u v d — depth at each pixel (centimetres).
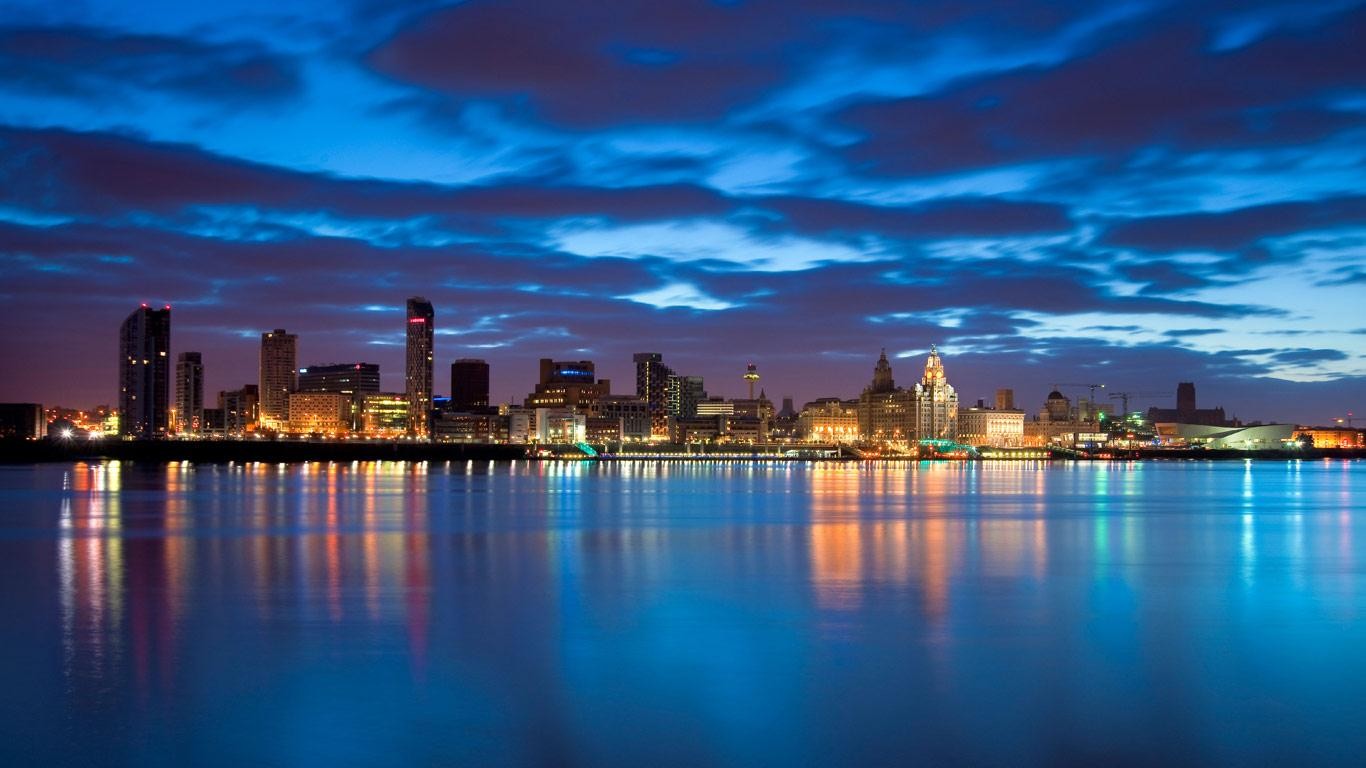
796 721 4375
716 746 4094
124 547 10481
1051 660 5347
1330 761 3947
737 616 6506
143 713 4475
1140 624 6256
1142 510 16875
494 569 8750
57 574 8450
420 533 12100
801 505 17925
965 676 5044
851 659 5366
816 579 8106
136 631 6078
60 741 4141
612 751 4038
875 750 4050
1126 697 4691
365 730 4266
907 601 7069
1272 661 5325
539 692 4778
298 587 7738
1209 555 9894
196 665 5262
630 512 15900
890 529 12825
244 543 10862
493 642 5759
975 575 8381
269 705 4584
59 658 5412
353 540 11212
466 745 4103
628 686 4872
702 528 12888
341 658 5403
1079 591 7531
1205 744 4116
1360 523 13988
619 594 7381
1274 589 7656
